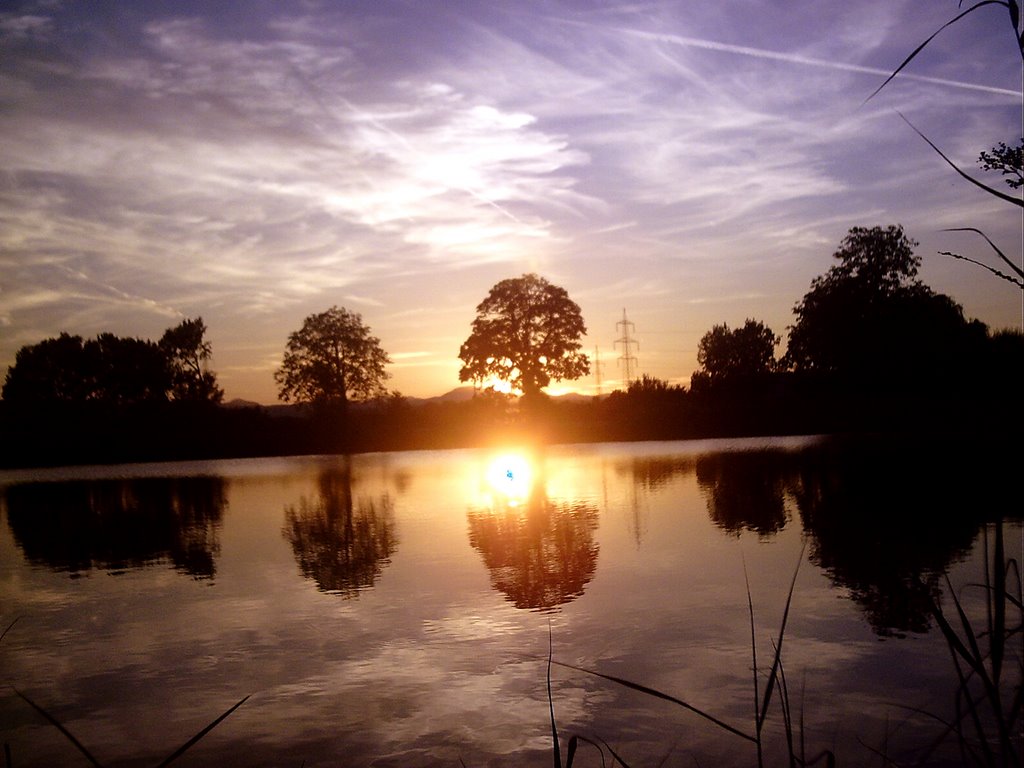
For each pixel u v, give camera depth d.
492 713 4.35
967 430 34.50
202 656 5.71
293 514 14.96
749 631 5.61
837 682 4.48
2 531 14.68
